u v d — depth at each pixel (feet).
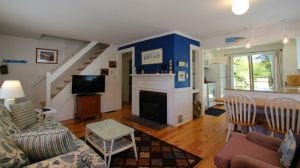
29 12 9.12
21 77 14.69
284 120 7.43
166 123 12.73
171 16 9.68
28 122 7.91
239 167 4.22
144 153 8.22
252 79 19.72
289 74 15.92
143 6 8.37
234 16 9.66
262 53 18.84
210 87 18.80
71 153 4.00
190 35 13.76
